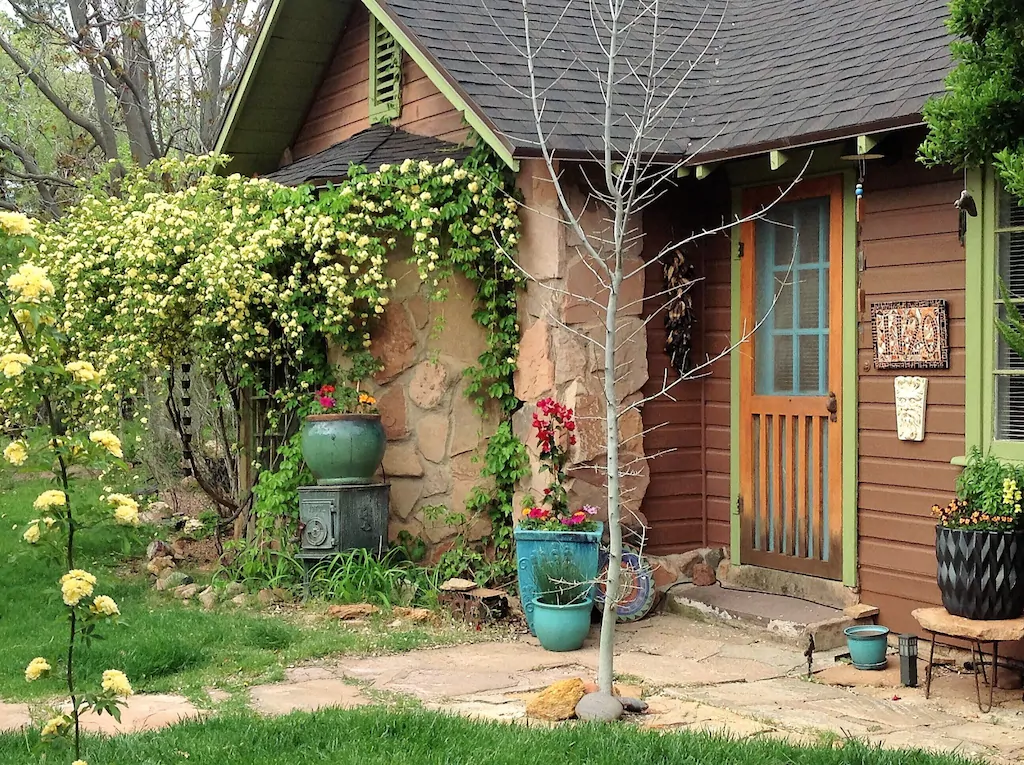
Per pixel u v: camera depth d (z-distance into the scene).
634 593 7.56
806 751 4.54
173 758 4.47
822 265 7.50
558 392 7.69
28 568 8.66
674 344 8.16
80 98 20.44
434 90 9.21
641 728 4.95
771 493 7.84
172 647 6.23
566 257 7.67
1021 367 6.28
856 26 8.20
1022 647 6.14
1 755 4.59
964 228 6.44
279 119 11.32
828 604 7.35
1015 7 5.03
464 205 8.02
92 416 8.94
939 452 6.65
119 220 9.16
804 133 6.78
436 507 8.41
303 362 8.77
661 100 8.22
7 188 19.19
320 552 8.00
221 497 9.89
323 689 5.77
